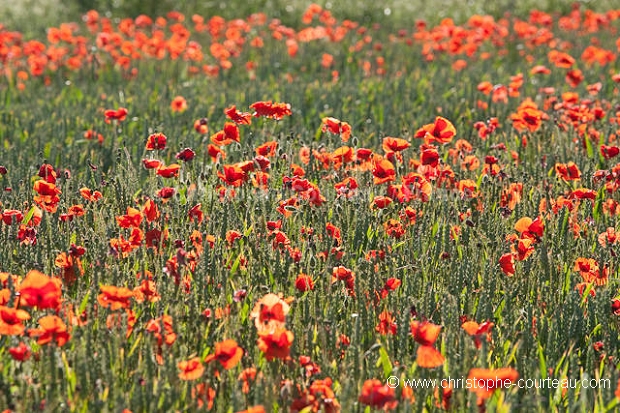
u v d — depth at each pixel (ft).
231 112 33.65
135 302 23.79
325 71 77.20
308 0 122.01
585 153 43.57
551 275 27.40
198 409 18.92
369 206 31.42
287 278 25.41
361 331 22.52
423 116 54.03
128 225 26.84
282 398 19.74
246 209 31.19
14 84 71.26
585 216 32.30
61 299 22.72
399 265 27.45
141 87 66.95
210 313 22.47
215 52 69.56
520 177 36.50
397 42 95.71
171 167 30.40
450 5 121.80
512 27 109.40
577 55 84.99
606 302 24.39
